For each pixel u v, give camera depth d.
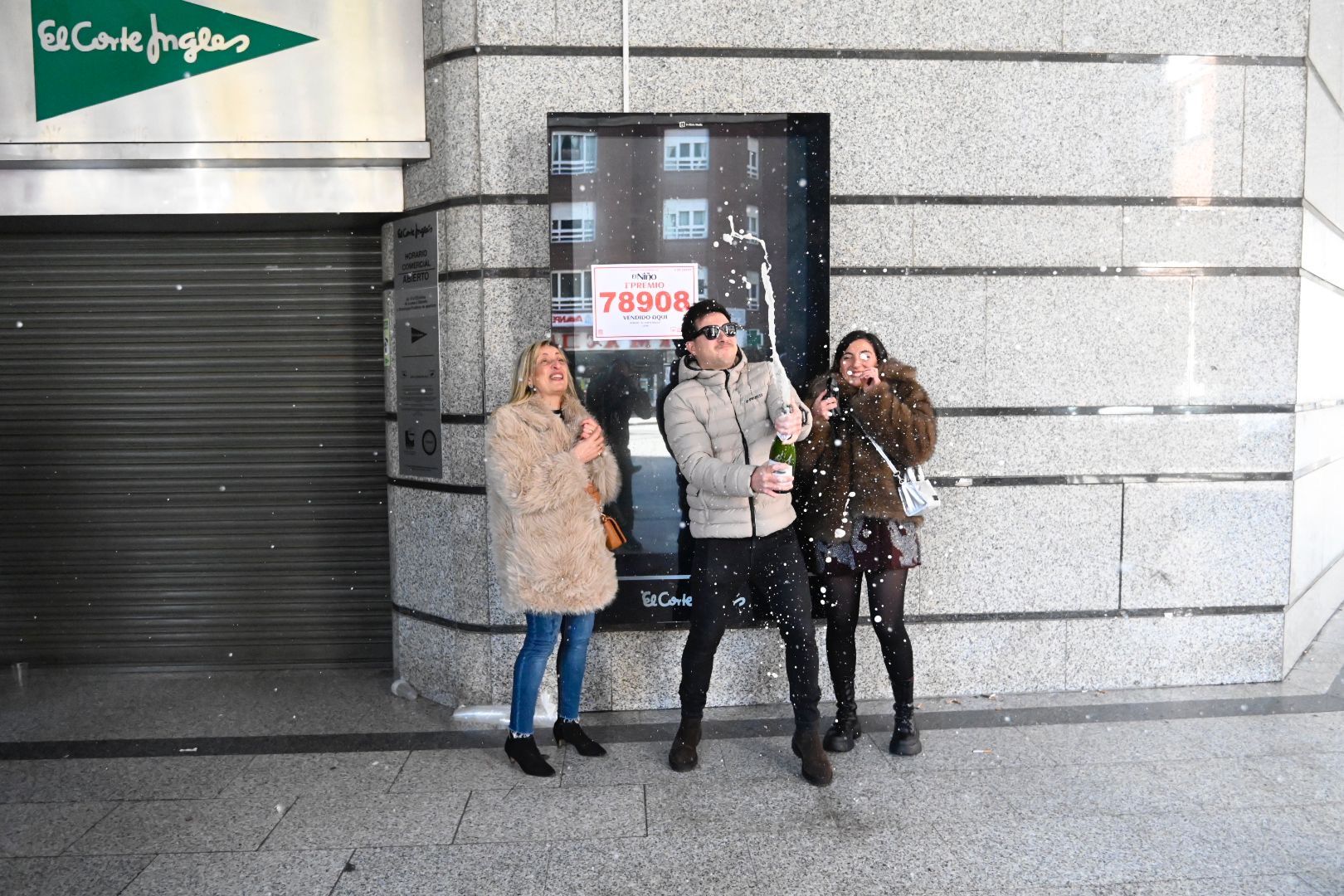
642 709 5.00
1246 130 5.11
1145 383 5.12
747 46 4.92
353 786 4.14
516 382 4.28
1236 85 5.09
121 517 5.99
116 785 4.19
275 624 6.03
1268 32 5.08
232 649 6.02
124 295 5.91
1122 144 5.07
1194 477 5.17
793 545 4.20
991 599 5.12
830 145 4.80
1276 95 5.10
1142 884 3.23
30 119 5.14
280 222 5.62
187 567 6.00
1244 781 4.02
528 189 4.89
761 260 4.83
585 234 4.80
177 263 5.91
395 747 4.60
